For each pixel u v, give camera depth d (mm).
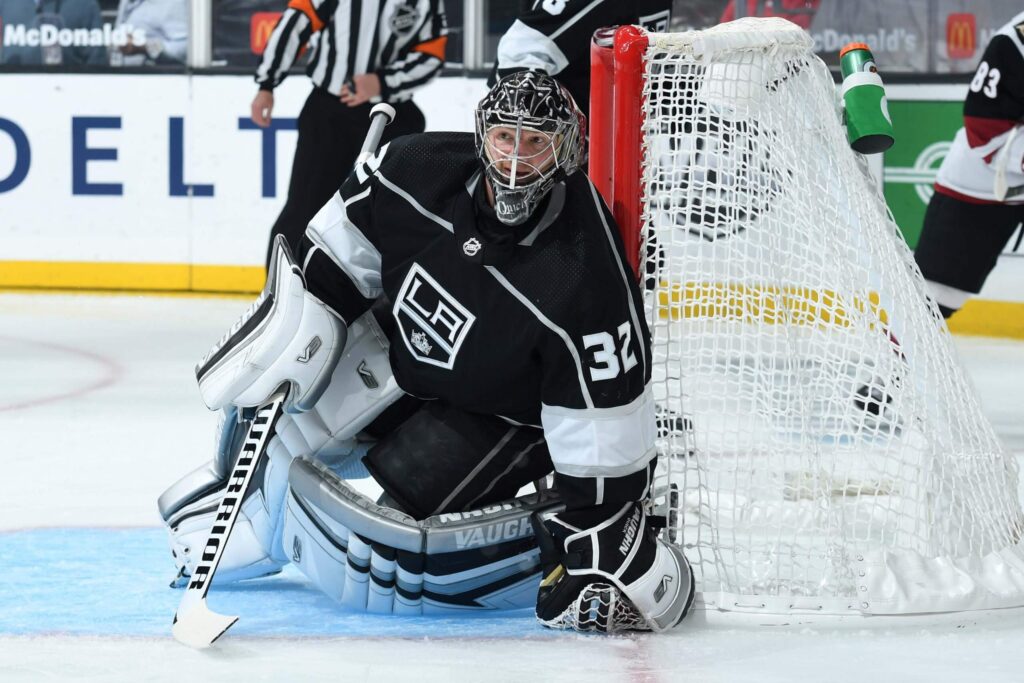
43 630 8086
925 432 8953
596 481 7902
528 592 8531
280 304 8398
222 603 8812
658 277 8766
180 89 28750
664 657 7617
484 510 8320
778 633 8164
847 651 7773
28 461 13719
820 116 9109
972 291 18766
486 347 7926
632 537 8047
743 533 8703
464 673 7273
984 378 19875
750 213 8906
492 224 7762
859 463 9445
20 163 29156
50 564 9742
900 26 26219
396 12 25047
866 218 9195
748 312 8992
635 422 7871
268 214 28812
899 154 26297
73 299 28031
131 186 29031
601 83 8758
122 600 8797
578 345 7707
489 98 7465
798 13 26844
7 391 18078
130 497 12094
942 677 7254
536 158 7414
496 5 28047
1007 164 18156
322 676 7203
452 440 8375
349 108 25188
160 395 17844
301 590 9180
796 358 8914
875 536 9086
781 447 8938
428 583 8352
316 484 8320
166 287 29188
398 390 8758
